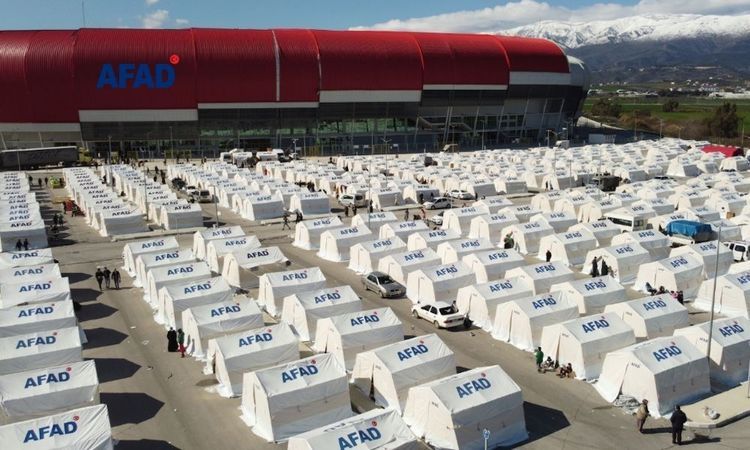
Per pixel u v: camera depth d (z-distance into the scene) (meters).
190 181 87.69
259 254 44.47
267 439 23.64
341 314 34.34
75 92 110.12
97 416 22.03
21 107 109.56
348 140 130.00
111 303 39.97
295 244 55.66
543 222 53.06
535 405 26.02
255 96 118.00
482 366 29.77
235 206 72.44
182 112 116.19
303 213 69.50
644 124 180.75
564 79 142.50
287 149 124.38
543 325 32.00
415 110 129.75
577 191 71.38
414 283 39.72
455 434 22.48
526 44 139.62
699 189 68.31
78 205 74.38
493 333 33.81
